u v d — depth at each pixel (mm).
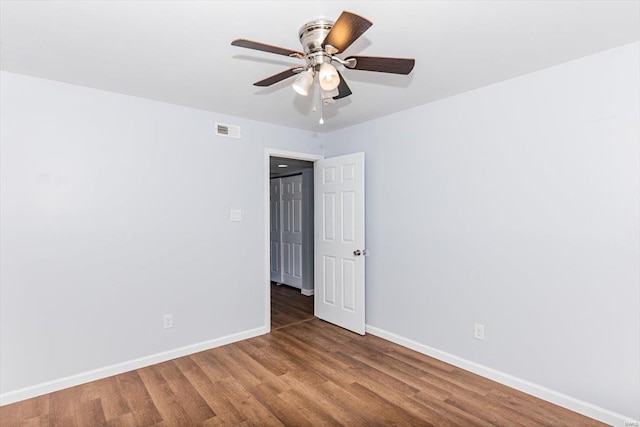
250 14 1680
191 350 3160
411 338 3234
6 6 1598
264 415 2215
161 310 3004
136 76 2455
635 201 2010
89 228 2672
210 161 3289
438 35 1896
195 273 3195
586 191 2188
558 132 2301
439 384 2586
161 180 3008
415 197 3189
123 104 2824
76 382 2598
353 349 3242
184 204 3135
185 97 2895
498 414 2207
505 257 2570
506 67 2328
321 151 4199
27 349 2428
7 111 2367
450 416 2189
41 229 2482
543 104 2365
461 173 2836
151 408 2293
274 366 2898
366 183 3676
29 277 2439
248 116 3455
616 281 2076
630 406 2027
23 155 2420
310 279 5449
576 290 2229
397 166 3350
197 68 2320
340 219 3840
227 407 2303
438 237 3006
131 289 2855
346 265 3770
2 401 2330
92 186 2686
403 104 3098
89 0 1558
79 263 2629
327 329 3799
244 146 3518
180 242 3109
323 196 4074
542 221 2379
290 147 3895
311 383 2611
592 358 2164
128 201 2846
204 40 1941
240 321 3490
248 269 3549
